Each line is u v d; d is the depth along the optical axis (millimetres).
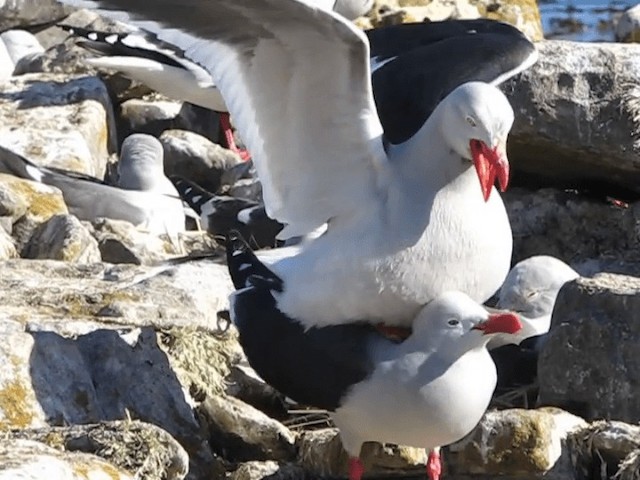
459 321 11109
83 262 14469
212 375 12641
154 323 12789
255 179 17547
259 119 11797
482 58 13055
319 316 11539
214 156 18797
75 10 22500
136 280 13719
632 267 15453
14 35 21781
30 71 20672
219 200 15852
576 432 11773
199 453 11906
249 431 12102
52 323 12180
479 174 11086
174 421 11984
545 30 24391
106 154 18828
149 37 18484
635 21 22656
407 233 11344
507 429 11477
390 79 12875
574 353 12648
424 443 11359
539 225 16016
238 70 11688
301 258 11734
